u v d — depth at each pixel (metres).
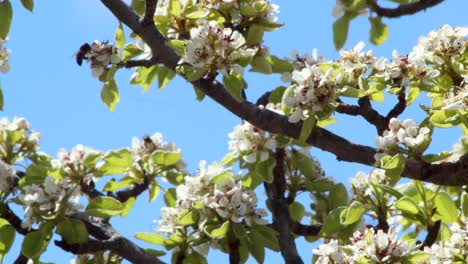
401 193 6.35
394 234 5.99
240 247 7.00
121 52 7.03
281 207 7.27
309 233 7.31
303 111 6.14
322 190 7.60
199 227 6.87
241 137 7.14
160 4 7.46
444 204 6.39
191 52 6.29
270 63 7.55
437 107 6.67
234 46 6.31
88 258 7.23
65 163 6.81
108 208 6.41
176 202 7.19
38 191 6.38
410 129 6.18
